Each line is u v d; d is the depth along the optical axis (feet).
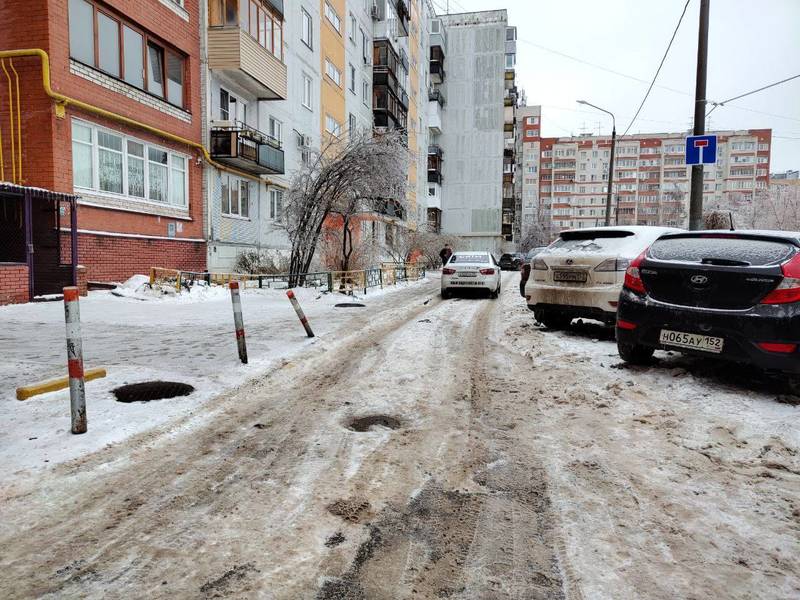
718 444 12.14
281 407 15.14
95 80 43.50
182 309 37.40
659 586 7.14
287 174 77.00
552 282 27.30
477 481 10.39
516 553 7.95
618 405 15.07
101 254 44.62
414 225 110.83
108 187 45.65
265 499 9.57
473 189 197.16
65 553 7.80
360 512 9.14
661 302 17.28
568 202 396.37
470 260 50.44
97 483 10.08
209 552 7.87
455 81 196.44
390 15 123.03
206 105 57.88
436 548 8.07
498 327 30.76
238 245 65.05
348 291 50.93
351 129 54.29
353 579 7.27
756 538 8.31
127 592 6.92
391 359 21.74
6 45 39.60
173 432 12.82
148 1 49.32
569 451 11.89
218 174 60.80
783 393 15.55
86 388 16.07
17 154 40.06
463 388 17.26
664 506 9.35
